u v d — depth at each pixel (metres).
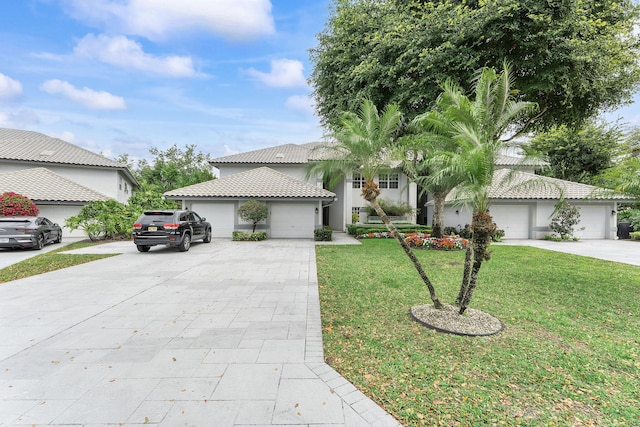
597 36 10.20
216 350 3.76
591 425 2.48
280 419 2.50
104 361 3.46
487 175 4.39
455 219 20.23
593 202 18.23
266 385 3.00
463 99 4.94
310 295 6.23
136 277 7.78
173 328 4.46
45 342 3.97
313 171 6.61
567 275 8.16
